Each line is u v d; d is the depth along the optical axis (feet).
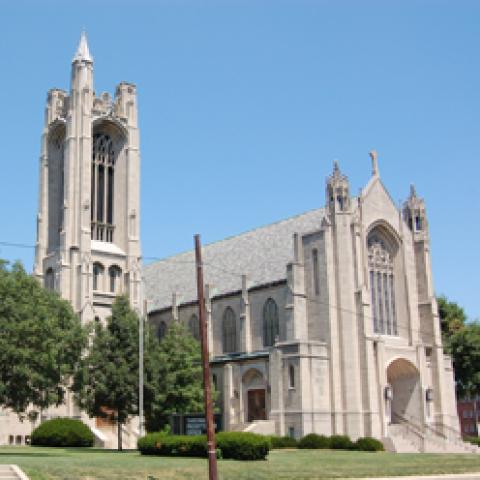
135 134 383.24
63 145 377.30
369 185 312.91
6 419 308.60
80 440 277.64
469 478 152.25
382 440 267.59
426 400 302.04
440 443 277.23
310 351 276.00
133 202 373.20
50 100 385.29
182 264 397.80
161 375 259.19
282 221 349.00
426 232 324.39
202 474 144.66
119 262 362.53
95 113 372.58
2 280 208.74
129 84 390.01
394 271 318.04
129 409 253.85
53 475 133.80
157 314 366.63
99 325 263.70
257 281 319.68
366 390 276.00
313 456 208.33
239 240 370.12
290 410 272.92
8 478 130.52
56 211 372.99
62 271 341.41
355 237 294.46
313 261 295.07
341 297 286.05
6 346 195.31
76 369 252.42
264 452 187.11
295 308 289.33
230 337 323.98
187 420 303.89
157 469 150.61
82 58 372.17
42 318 208.74
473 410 573.74
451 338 363.76
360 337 282.36
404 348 301.02
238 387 299.79
